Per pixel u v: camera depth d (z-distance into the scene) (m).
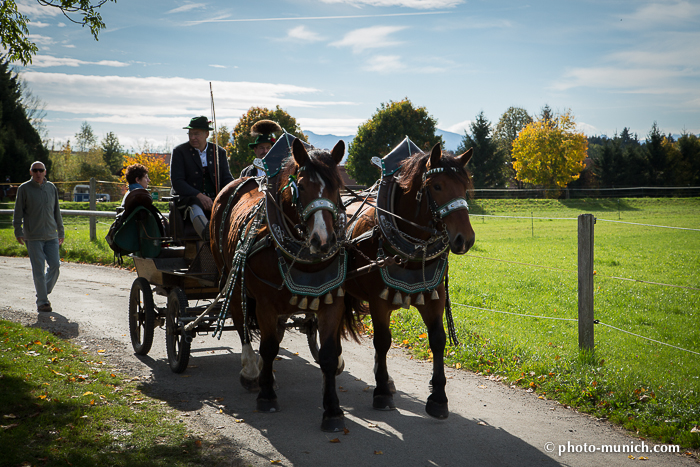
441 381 4.29
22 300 8.46
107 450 3.56
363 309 5.34
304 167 3.67
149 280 6.00
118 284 10.14
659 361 5.97
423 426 4.18
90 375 5.08
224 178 6.34
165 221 6.16
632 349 6.51
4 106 44.06
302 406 4.60
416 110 45.81
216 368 5.63
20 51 7.20
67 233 16.06
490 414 4.43
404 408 4.56
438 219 3.88
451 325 4.51
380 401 4.52
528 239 20.67
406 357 6.09
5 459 3.30
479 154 55.06
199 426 4.09
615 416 4.30
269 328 4.29
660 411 4.27
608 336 7.14
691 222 27.47
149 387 4.96
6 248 14.22
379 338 4.47
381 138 45.00
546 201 41.81
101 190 32.38
